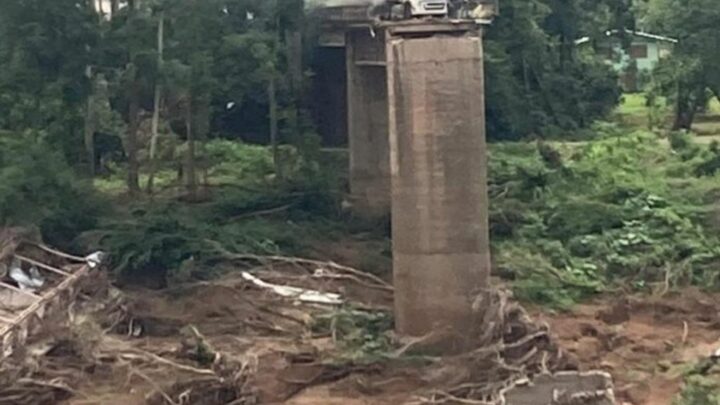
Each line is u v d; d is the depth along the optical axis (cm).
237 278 5300
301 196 6794
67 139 6328
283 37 6956
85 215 5838
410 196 4600
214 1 6531
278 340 4725
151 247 5497
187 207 6419
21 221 5575
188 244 5538
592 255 5784
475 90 4588
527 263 5572
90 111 6512
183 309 5138
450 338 4556
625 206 6200
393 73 4612
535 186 6769
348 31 6831
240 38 6581
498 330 4416
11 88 6128
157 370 4291
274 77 6681
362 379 4344
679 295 5312
